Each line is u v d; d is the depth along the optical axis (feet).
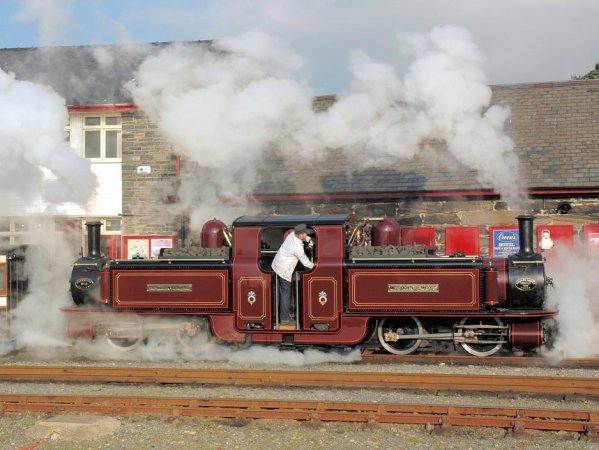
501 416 23.04
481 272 33.14
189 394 27.43
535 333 33.32
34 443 22.25
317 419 23.34
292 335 34.55
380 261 33.86
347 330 33.94
